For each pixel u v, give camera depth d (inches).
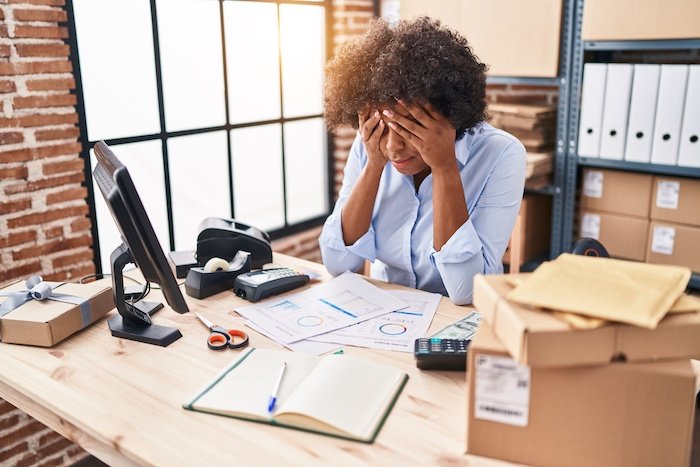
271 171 123.9
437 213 59.1
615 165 100.6
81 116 89.0
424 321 54.3
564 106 105.0
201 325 54.6
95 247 92.8
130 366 47.6
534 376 34.5
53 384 45.3
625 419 34.2
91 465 88.7
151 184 103.2
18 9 76.5
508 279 38.9
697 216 95.3
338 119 62.3
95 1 89.5
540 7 102.4
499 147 62.1
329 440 38.1
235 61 113.0
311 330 52.8
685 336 33.6
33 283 56.4
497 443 36.0
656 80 92.7
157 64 99.6
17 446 82.9
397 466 35.6
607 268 39.3
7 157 78.0
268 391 42.6
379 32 57.9
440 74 52.9
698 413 92.8
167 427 39.7
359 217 64.6
